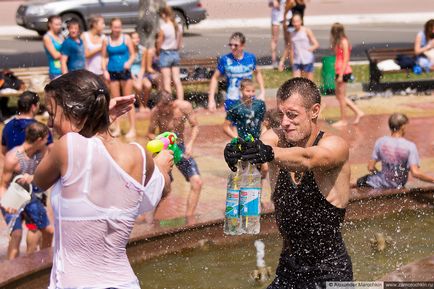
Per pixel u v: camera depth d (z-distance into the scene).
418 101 18.66
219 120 16.14
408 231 8.28
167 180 4.50
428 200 9.07
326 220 5.05
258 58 22.59
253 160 4.53
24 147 8.17
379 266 7.22
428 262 5.57
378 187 9.33
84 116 4.20
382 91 19.61
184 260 7.62
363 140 14.61
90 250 4.12
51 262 6.79
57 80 4.21
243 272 7.32
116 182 4.13
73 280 4.10
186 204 10.69
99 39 15.81
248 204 5.72
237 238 7.92
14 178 8.12
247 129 10.10
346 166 5.00
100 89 4.23
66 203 4.10
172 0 24.81
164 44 16.59
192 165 9.66
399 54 19.94
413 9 38.22
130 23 26.70
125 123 15.97
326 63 18.97
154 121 9.50
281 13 21.31
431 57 19.52
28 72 17.28
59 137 4.30
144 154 4.25
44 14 26.09
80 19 26.23
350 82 19.97
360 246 7.78
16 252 8.16
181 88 16.83
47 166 4.15
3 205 7.86
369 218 8.67
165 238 7.73
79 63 15.81
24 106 9.23
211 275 7.27
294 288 5.23
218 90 17.44
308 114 4.96
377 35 30.00
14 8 38.62
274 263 7.49
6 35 29.69
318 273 5.16
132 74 16.14
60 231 4.15
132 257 7.49
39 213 8.16
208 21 31.06
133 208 4.20
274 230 8.09
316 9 38.41
